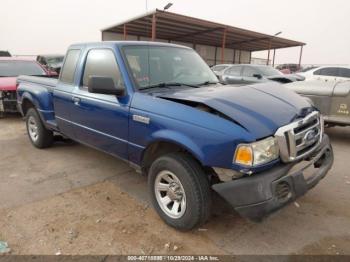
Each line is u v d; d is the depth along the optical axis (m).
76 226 3.12
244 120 2.60
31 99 5.33
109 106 3.58
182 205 2.94
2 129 7.36
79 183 4.17
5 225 3.11
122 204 3.59
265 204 2.46
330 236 2.97
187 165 2.80
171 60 3.95
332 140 6.54
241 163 2.50
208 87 3.55
